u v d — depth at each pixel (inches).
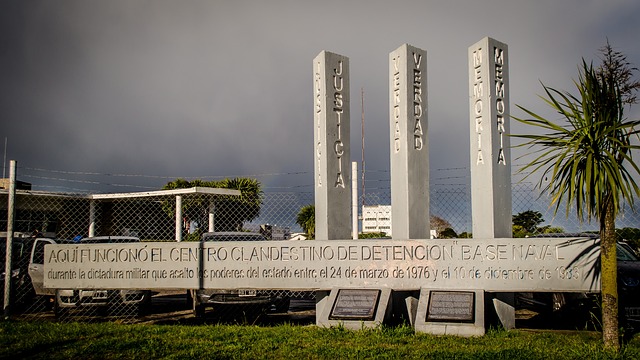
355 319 294.5
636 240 406.6
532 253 294.4
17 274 483.5
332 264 317.1
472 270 299.4
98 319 411.5
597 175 231.3
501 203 312.2
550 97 243.8
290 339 271.0
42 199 757.3
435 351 239.9
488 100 312.7
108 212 824.9
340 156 342.6
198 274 333.7
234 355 241.0
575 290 289.4
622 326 297.7
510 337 275.0
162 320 401.4
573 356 230.5
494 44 318.0
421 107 331.3
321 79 342.0
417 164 326.3
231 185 914.1
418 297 316.8
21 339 278.8
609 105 237.1
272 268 324.8
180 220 650.2
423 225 325.7
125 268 342.3
